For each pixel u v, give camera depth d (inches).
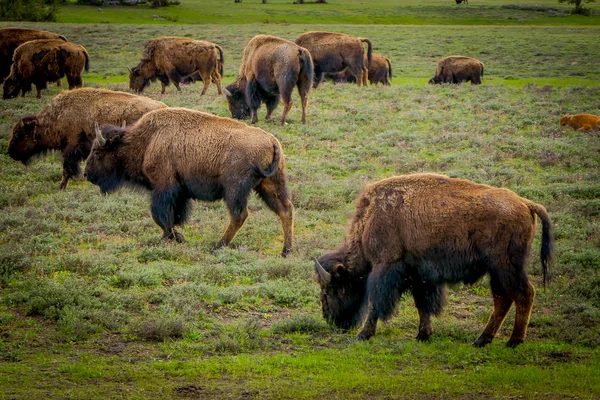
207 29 5620.1
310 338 761.6
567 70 3772.1
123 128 1104.2
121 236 1112.2
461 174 1482.5
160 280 904.3
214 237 1104.8
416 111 2149.4
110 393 581.9
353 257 776.3
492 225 694.5
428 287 755.4
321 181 1457.9
